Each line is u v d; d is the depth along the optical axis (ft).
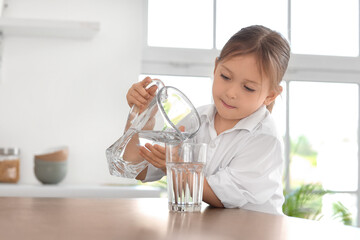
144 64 8.86
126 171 3.20
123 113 8.43
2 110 8.18
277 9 9.27
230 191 3.27
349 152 9.42
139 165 3.17
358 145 9.45
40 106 8.26
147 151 3.01
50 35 8.23
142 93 3.30
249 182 3.43
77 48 8.37
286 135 9.27
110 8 8.46
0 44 8.11
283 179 9.20
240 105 3.58
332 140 9.41
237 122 3.80
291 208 8.94
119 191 7.00
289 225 2.36
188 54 8.97
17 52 8.23
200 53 9.00
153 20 8.93
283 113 9.26
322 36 9.43
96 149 8.33
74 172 8.24
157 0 8.94
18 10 8.29
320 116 9.37
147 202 3.38
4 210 2.70
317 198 9.25
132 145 3.08
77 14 8.41
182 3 9.00
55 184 7.66
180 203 2.79
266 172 3.51
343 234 2.12
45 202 3.23
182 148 2.78
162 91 2.97
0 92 8.18
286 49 3.75
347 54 9.51
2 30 7.89
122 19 8.48
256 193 3.44
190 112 3.02
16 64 8.23
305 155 9.30
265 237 1.96
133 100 3.33
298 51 9.37
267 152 3.55
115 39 8.46
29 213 2.56
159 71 8.90
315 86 9.38
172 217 2.52
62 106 8.31
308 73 9.34
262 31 3.63
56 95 8.30
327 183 9.34
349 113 9.46
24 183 8.13
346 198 9.37
